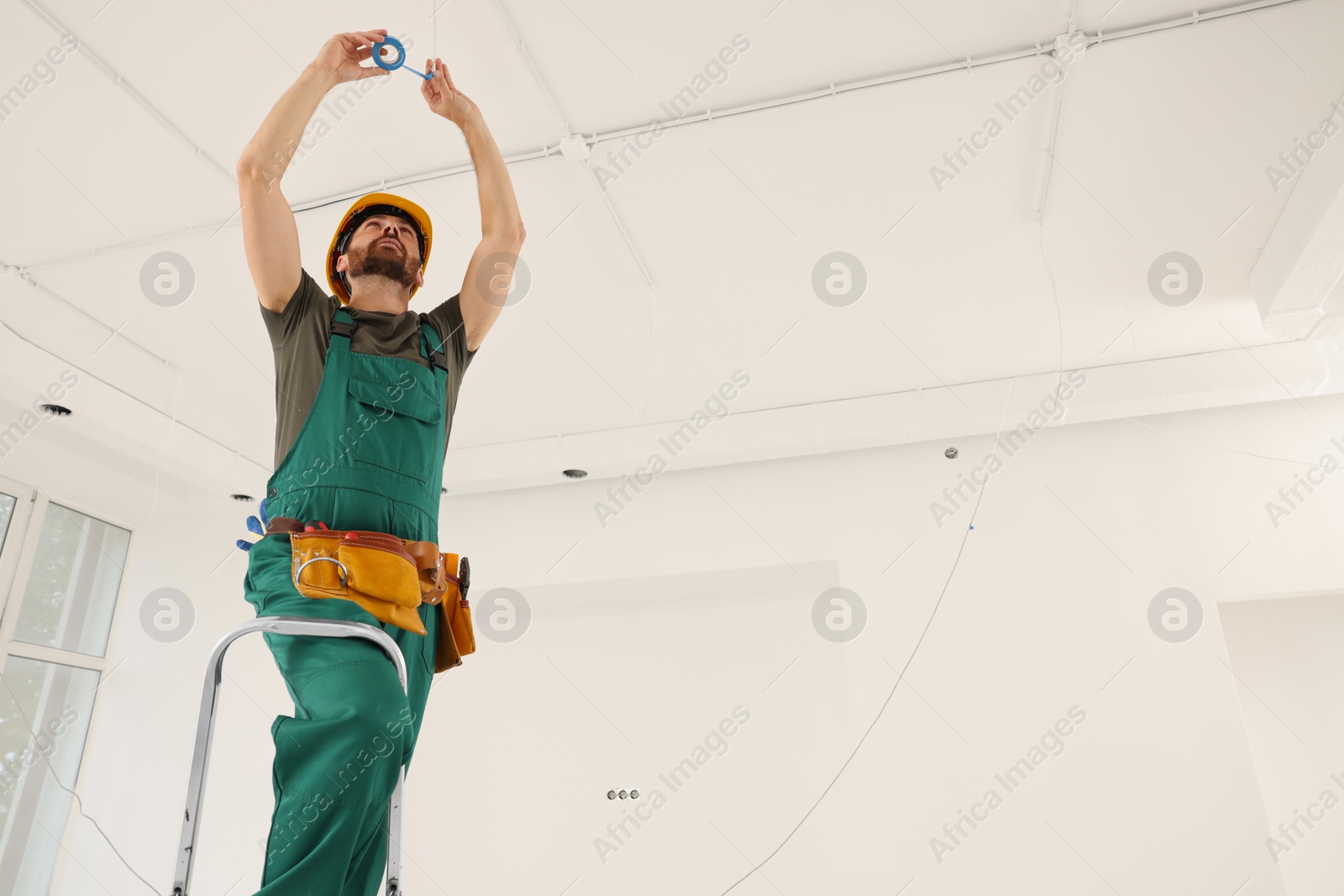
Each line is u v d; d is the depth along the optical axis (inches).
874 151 127.4
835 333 171.5
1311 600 207.2
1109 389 183.3
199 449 199.0
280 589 37.5
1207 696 169.0
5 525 202.5
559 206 135.6
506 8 105.6
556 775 208.2
